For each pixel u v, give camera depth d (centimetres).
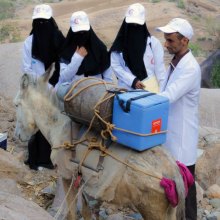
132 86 700
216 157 834
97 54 711
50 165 784
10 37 3984
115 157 509
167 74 594
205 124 1145
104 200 521
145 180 493
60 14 5225
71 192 566
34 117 588
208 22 4562
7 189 645
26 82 595
